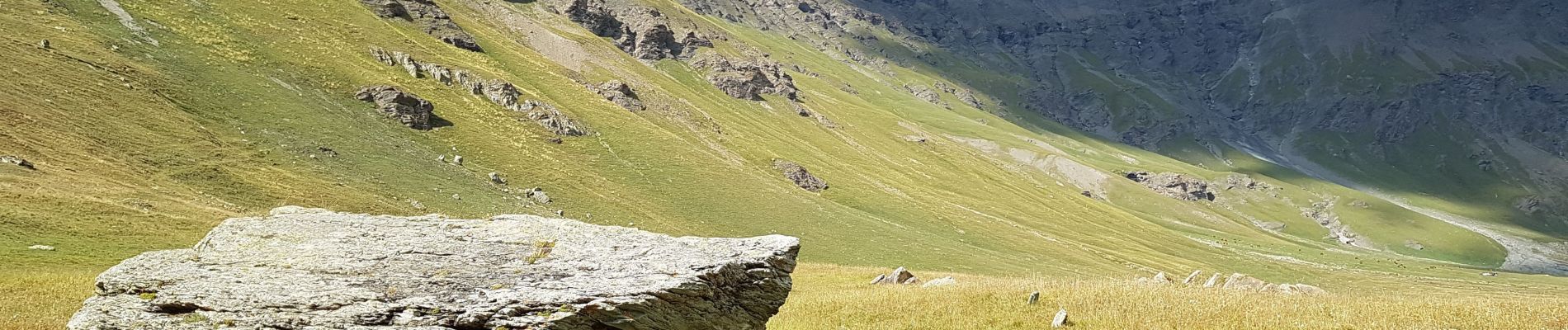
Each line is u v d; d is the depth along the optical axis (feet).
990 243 472.44
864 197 507.30
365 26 487.61
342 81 395.96
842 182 535.19
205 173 244.42
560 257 62.28
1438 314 92.99
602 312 54.39
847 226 419.13
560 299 54.08
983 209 593.42
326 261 58.49
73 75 276.21
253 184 253.03
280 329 50.57
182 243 175.94
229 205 227.20
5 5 311.47
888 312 110.93
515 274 58.80
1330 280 617.62
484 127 409.49
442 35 555.69
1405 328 87.20
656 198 399.44
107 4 363.97
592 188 385.70
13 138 207.62
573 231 68.13
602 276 58.95
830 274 176.24
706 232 376.07
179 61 339.36
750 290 64.23
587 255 62.75
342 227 66.44
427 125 385.70
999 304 111.14
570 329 53.06
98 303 52.31
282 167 278.67
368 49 455.22
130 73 302.66
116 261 148.56
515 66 547.49
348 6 513.45
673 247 65.46
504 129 418.51
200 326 50.21
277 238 63.00
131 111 271.08
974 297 116.78
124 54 318.24
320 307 51.93
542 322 52.49
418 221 69.46
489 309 52.80
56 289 111.86
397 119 377.91
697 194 415.03
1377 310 97.45
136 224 177.78
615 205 371.15
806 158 578.25
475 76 469.16
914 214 497.87
